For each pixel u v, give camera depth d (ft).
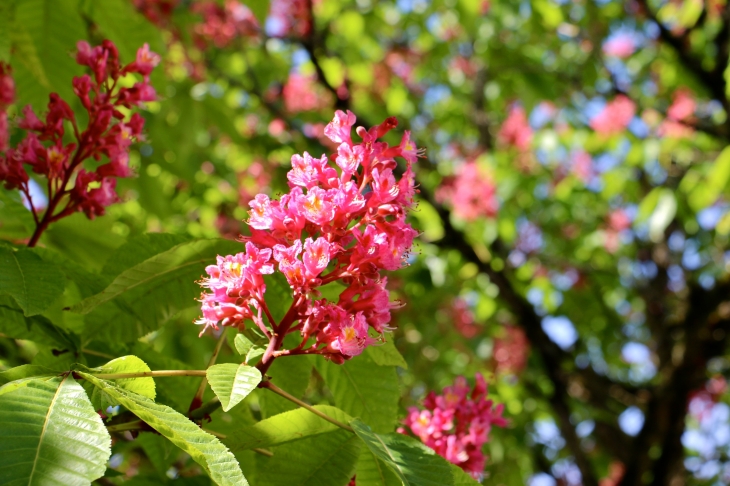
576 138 30.48
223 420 8.12
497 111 36.11
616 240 34.71
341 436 6.23
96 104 7.93
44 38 10.30
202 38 24.30
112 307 7.43
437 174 29.71
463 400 8.78
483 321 27.14
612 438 27.04
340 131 6.41
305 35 24.99
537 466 29.68
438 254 24.34
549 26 27.99
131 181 16.81
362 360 7.49
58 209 9.27
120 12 11.33
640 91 32.17
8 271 6.15
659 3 31.68
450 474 5.56
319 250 5.83
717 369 30.86
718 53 26.66
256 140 24.50
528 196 33.45
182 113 16.98
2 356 10.71
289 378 7.55
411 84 33.88
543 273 31.94
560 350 25.99
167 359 8.27
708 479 30.76
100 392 5.76
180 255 6.84
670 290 32.76
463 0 21.08
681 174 28.84
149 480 8.28
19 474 4.00
